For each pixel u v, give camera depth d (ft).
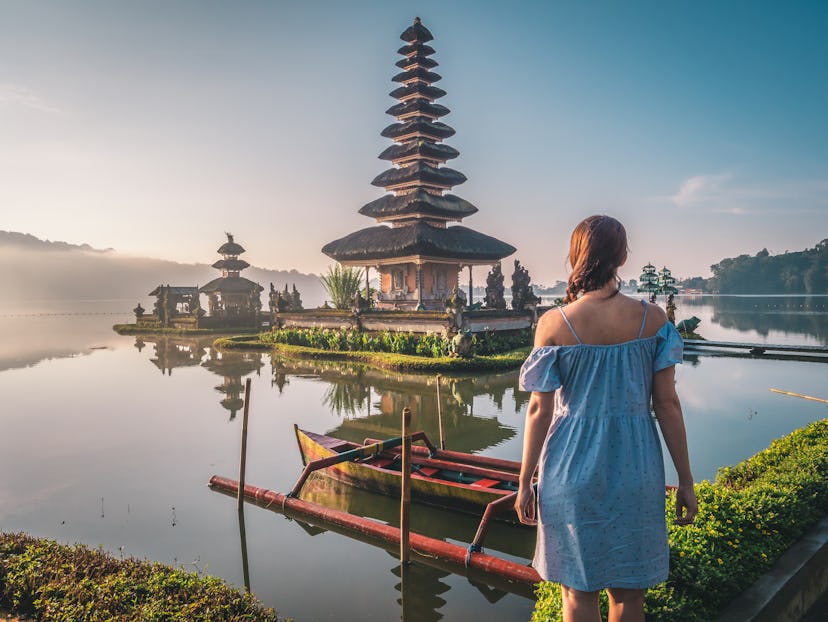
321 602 20.95
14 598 17.24
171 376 84.53
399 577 22.81
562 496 8.00
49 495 33.12
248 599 18.04
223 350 126.21
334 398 65.10
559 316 8.28
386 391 69.36
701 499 17.46
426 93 151.23
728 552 14.98
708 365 84.69
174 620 15.74
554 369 8.16
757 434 43.06
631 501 7.85
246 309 199.62
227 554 25.13
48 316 387.96
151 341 153.99
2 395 68.90
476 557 22.50
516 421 51.85
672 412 8.07
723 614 12.94
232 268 218.79
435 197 145.38
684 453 8.15
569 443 8.10
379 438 45.78
